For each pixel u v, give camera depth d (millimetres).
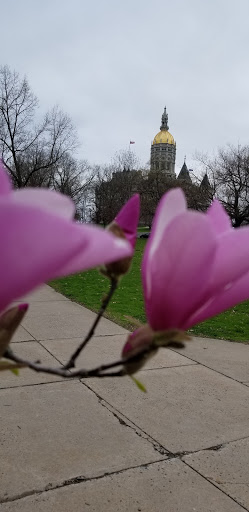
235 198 35219
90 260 405
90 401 4746
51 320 8141
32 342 6648
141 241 23547
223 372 5957
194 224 528
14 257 371
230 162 42875
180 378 5629
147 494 3246
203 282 556
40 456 3621
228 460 3764
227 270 556
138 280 15102
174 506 3146
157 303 591
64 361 5887
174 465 3645
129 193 48750
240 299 614
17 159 34562
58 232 369
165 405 4777
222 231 647
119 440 3971
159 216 574
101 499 3156
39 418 4273
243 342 7715
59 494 3166
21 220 357
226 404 4902
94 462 3598
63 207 529
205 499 3240
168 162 93375
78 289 12445
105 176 55094
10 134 31312
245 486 3420
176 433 4176
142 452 3801
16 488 3193
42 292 11297
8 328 669
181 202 575
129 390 5102
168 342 625
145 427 4250
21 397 4723
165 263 552
